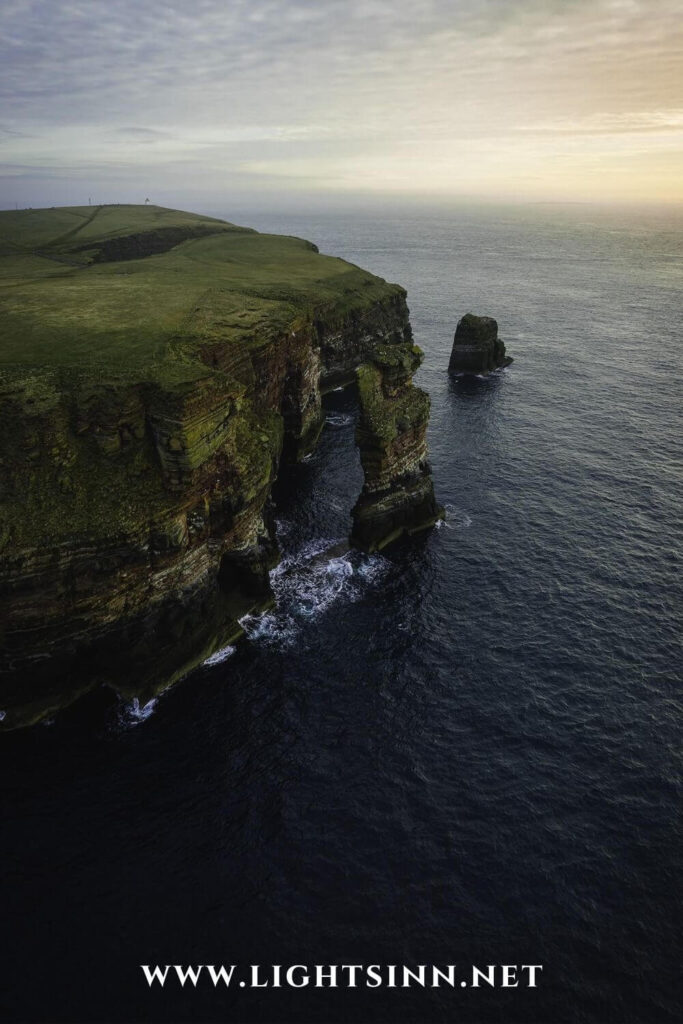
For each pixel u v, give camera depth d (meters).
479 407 104.19
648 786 39.16
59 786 38.59
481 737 42.62
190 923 31.55
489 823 36.94
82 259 144.50
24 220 187.50
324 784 39.22
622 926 31.66
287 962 30.06
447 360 134.12
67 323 63.31
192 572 49.00
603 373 122.19
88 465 46.75
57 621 42.69
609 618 53.47
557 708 44.84
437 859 34.88
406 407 62.78
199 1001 28.48
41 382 48.06
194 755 40.91
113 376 48.50
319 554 63.16
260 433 60.31
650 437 90.88
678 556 61.78
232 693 46.12
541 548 63.41
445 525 68.12
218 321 70.94
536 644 50.75
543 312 180.62
